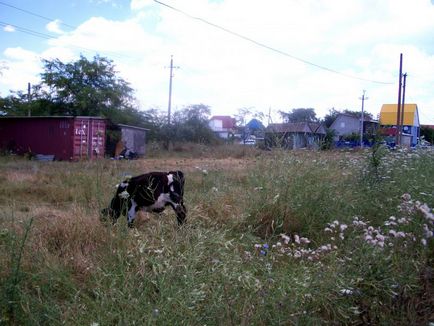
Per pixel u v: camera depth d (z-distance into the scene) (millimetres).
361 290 4453
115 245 5320
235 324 3777
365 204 7441
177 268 4559
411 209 5738
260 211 7164
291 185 7309
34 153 27594
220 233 6105
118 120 35750
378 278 4551
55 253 5430
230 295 4160
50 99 35094
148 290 4219
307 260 5145
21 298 4000
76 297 4129
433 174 8773
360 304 4395
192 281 4219
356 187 8039
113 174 10484
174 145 39875
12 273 4305
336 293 4367
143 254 4969
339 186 7711
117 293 4059
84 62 34906
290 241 6562
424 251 4945
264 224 7059
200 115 44688
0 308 3941
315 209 7035
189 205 7574
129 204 6762
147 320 3637
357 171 8852
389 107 62375
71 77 34750
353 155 10289
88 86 34562
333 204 7125
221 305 3930
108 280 4500
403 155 10203
